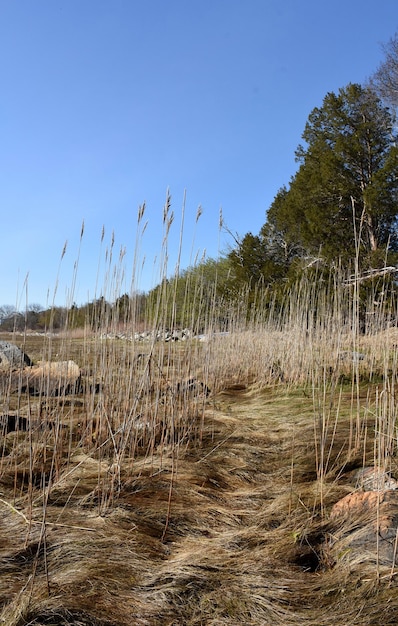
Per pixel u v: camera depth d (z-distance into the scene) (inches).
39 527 102.2
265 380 292.7
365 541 90.3
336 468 132.0
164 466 142.9
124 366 174.1
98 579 83.4
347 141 665.0
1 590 79.7
